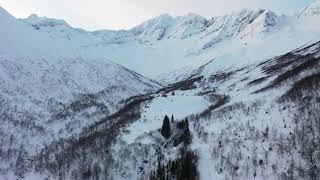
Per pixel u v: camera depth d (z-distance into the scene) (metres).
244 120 114.06
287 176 83.56
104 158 119.56
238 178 89.06
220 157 98.75
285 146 91.38
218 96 173.50
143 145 121.12
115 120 163.38
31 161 153.25
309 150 87.06
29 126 185.38
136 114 154.12
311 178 81.62
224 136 107.94
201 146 107.81
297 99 110.38
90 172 115.12
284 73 156.88
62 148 150.88
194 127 124.56
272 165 88.00
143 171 112.69
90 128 180.50
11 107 199.62
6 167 150.50
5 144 166.38
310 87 113.25
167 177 102.12
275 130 99.25
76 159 126.75
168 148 118.62
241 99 141.50
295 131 94.75
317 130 91.69
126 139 129.88
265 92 135.38
